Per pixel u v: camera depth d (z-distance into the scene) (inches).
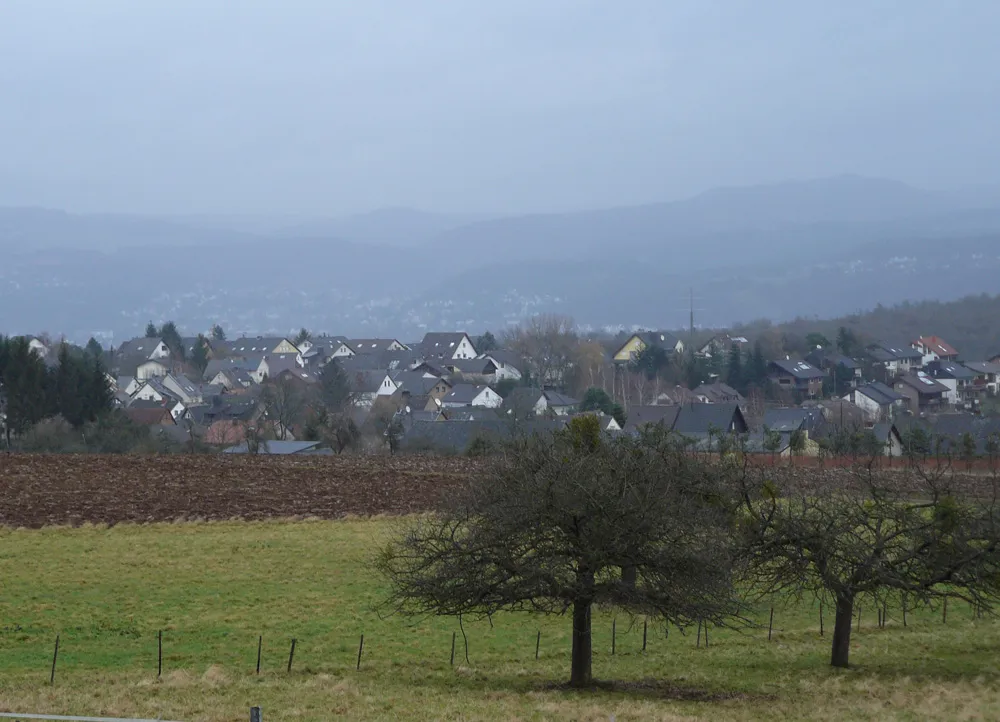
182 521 2224.4
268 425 4483.3
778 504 1389.0
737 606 1185.4
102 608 1502.2
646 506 1105.4
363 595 1620.3
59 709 964.6
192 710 972.6
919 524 1257.4
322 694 1062.4
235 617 1472.7
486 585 1111.0
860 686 1147.3
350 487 2714.1
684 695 1114.1
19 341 4242.1
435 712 990.4
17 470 2819.9
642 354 7185.0
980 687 1135.6
